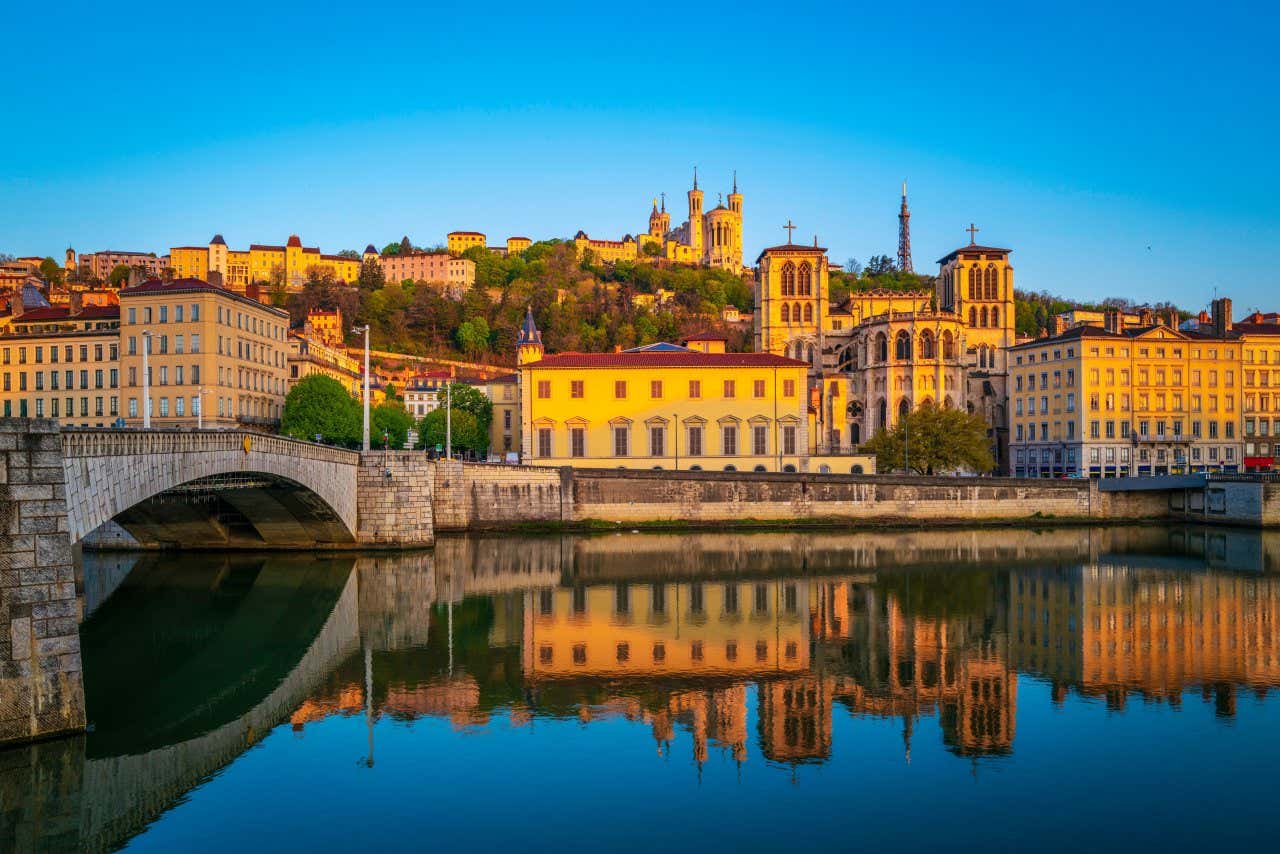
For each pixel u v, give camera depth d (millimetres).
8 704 32406
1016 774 34344
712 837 29406
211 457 56406
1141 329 164250
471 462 110625
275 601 67250
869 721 40438
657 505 115688
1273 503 118062
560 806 31672
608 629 58531
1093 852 28516
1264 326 164750
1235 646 53938
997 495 123688
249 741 37656
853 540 107062
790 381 132625
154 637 56000
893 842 29156
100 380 133750
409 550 92250
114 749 36656
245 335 141250
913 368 176125
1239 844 28922
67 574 33594
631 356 136875
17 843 28969
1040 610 64812
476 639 55562
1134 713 41469
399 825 30156
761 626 59500
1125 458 155875
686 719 40594
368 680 46562
